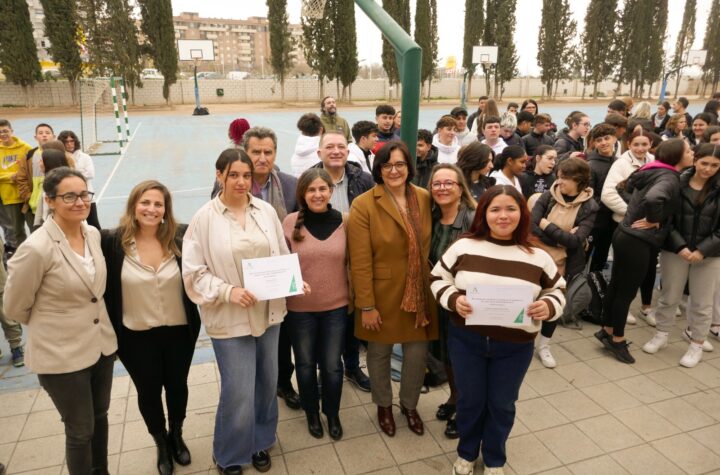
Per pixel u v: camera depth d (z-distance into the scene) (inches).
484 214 95.7
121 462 111.5
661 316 158.7
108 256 96.2
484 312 91.4
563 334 173.0
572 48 1519.4
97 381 94.5
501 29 1440.7
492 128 215.9
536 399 136.0
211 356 157.5
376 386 119.9
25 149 222.4
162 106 1311.5
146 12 1182.3
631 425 125.0
